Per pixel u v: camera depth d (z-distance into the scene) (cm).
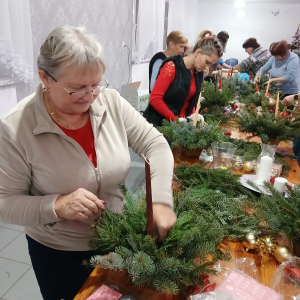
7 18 185
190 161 161
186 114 226
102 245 75
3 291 170
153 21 486
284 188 120
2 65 203
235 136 203
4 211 86
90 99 84
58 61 74
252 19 809
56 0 239
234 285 74
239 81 339
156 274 68
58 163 89
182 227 78
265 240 88
